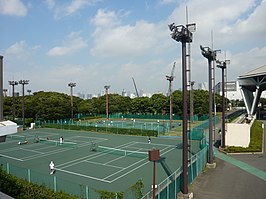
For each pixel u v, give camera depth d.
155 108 92.25
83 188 18.59
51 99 75.75
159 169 26.62
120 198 15.15
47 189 15.86
